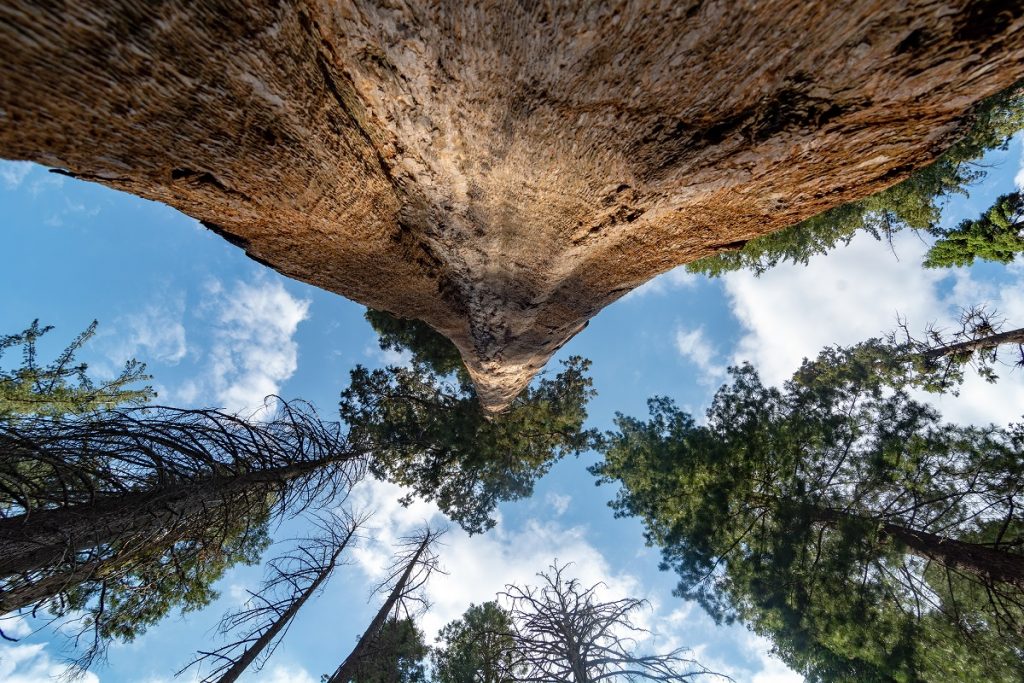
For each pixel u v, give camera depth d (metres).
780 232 13.33
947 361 12.01
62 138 1.75
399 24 1.90
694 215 3.17
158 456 3.98
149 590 6.04
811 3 1.54
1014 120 10.42
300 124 2.20
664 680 7.36
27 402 8.84
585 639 8.41
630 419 12.21
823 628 8.09
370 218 3.40
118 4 1.37
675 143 2.35
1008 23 1.55
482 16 1.80
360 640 8.89
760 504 9.44
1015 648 7.62
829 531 8.90
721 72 1.89
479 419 13.37
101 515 3.68
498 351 7.05
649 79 1.97
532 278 4.71
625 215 3.22
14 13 1.28
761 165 2.41
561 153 2.63
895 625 8.21
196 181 2.30
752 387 10.62
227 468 4.65
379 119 2.53
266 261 3.79
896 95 1.89
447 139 2.68
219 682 6.34
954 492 8.53
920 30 1.60
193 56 1.65
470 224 3.81
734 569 9.21
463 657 10.53
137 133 1.85
